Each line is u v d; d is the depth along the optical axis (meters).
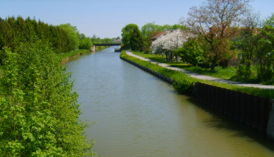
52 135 9.55
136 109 27.00
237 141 18.38
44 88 13.80
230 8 44.34
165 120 23.31
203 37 45.84
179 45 70.00
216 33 44.66
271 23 30.61
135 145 18.08
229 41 44.84
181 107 27.55
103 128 21.39
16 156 8.36
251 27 41.25
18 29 68.06
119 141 18.78
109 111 26.38
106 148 17.64
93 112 26.06
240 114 22.12
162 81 44.94
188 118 23.75
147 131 20.67
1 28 59.59
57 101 13.49
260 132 19.50
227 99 24.02
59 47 96.75
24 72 15.04
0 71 12.20
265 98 18.95
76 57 113.31
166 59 75.62
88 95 33.94
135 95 33.66
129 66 72.94
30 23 77.62
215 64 47.09
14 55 12.97
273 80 30.00
